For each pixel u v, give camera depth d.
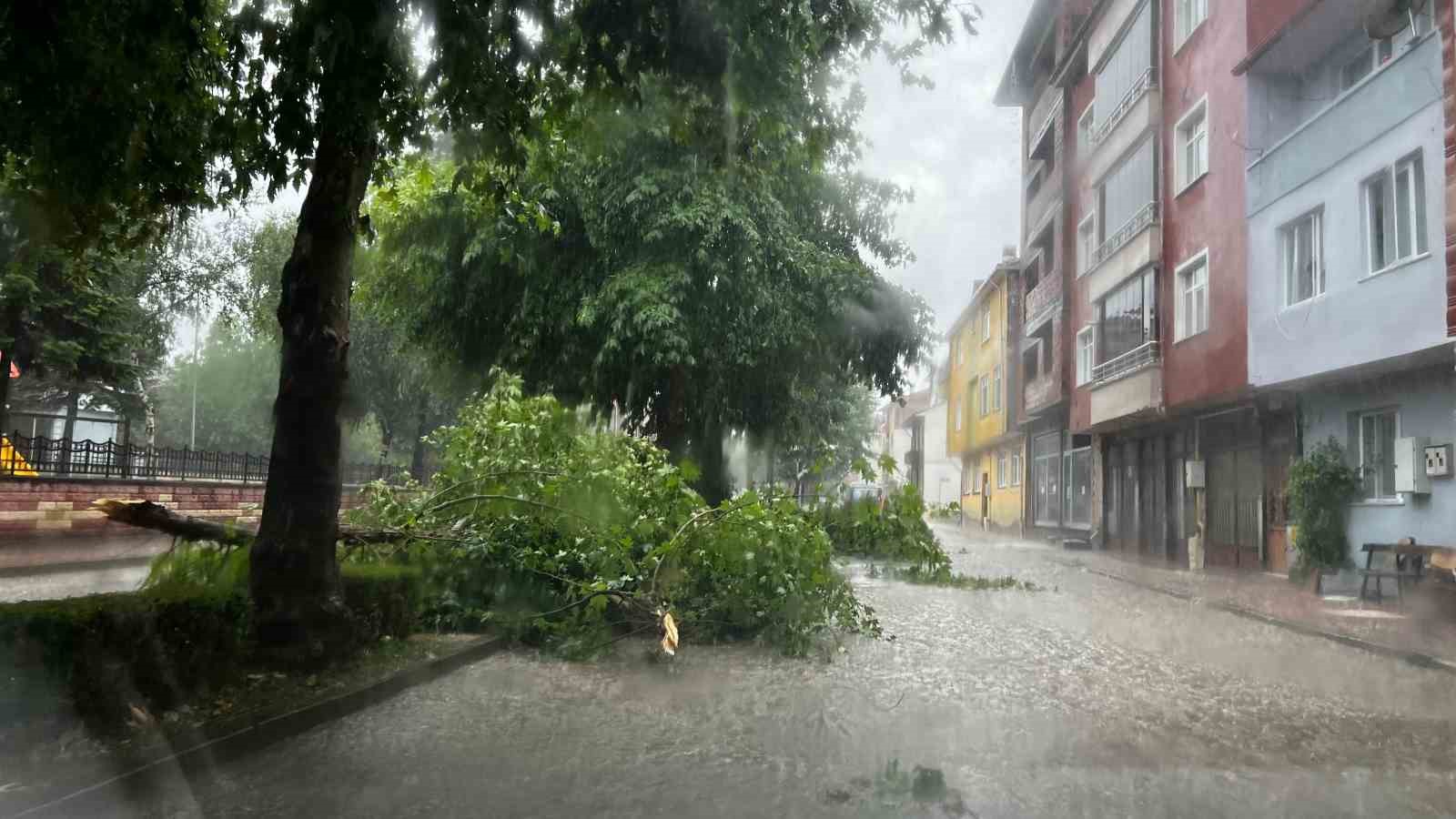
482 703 7.03
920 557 15.22
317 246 7.43
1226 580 17.88
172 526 7.33
